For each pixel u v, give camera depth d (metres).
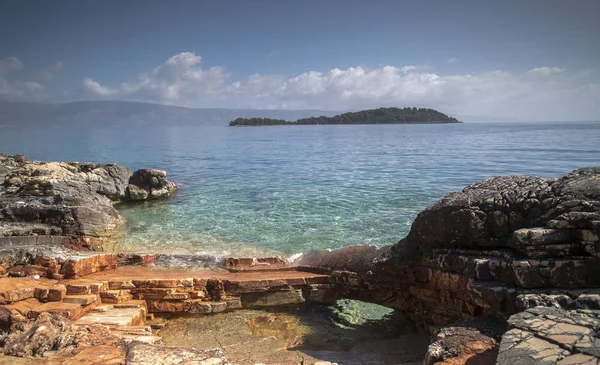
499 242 8.68
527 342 5.29
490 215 8.82
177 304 10.75
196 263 12.95
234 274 11.92
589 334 5.30
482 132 103.56
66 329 7.13
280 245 15.32
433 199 21.67
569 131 95.56
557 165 32.03
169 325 10.35
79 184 20.59
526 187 8.80
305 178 30.12
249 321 10.43
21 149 58.97
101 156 48.88
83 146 66.38
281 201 22.38
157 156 48.81
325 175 31.38
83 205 17.45
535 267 7.35
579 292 6.90
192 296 10.91
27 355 6.32
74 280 10.80
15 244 13.75
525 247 7.52
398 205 20.59
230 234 16.78
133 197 24.00
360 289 11.16
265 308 11.16
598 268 7.04
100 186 23.03
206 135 113.69
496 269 7.99
